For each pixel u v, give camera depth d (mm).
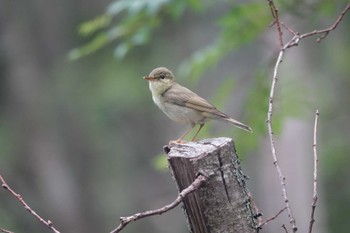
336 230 17516
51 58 19734
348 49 17891
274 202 15016
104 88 18766
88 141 20375
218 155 5359
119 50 9766
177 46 18562
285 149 14852
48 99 19688
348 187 17672
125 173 21219
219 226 5340
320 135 17359
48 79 19672
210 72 19156
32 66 19672
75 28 19359
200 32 18625
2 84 19672
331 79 18078
